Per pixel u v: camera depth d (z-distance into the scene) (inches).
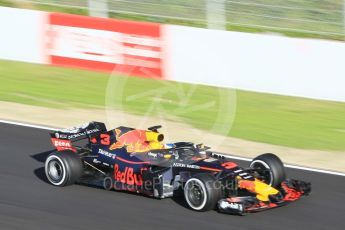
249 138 1915.6
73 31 2463.1
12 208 1280.8
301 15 2625.5
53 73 2479.1
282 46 2193.7
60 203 1311.5
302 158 1736.0
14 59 2588.6
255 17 2650.1
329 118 2095.2
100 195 1360.7
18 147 1715.1
